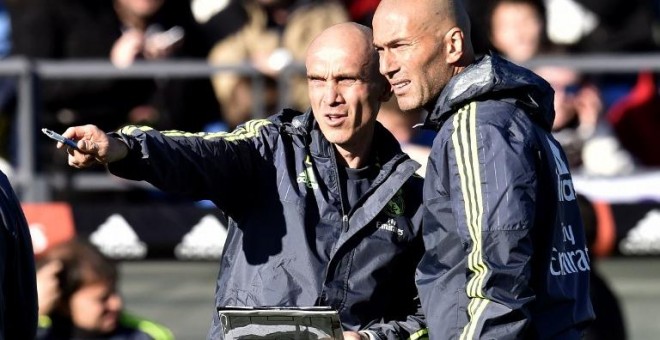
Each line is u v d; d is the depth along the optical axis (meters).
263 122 15.81
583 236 15.33
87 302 20.36
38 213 25.17
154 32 28.34
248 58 27.80
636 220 25.17
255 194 15.52
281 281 15.27
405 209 15.66
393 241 15.51
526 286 13.85
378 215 15.50
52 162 26.52
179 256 25.50
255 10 28.20
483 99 14.47
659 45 30.77
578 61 26.16
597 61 26.14
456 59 14.77
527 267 13.85
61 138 13.80
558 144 15.06
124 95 26.92
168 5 28.56
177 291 25.72
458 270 14.40
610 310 21.08
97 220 25.31
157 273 25.75
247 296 15.35
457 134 14.23
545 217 14.40
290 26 27.70
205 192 15.13
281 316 14.45
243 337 14.64
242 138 15.44
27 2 28.12
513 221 13.85
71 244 20.66
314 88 15.43
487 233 13.86
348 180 15.61
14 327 15.37
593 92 27.06
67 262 20.38
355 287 15.39
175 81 27.08
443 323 14.39
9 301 15.23
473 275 14.01
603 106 27.25
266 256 15.36
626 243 25.19
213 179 15.07
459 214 14.09
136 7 28.08
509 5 27.45
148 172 14.41
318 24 27.64
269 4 28.14
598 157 26.94
